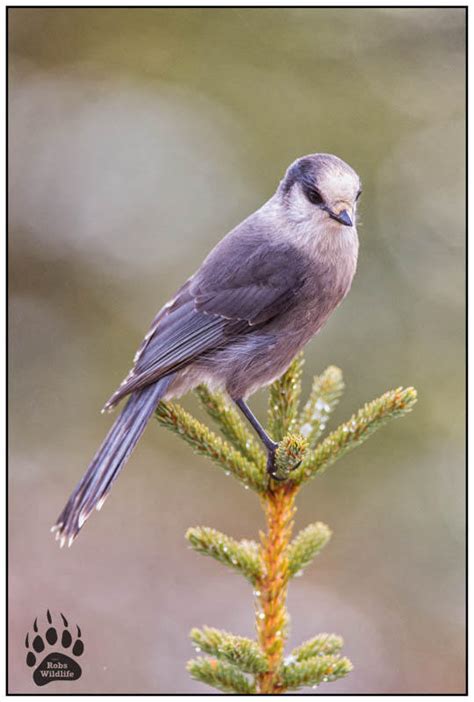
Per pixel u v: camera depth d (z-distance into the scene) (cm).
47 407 1244
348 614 1109
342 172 750
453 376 1105
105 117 1303
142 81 1282
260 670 479
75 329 1266
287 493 559
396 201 1167
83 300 1278
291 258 756
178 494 1254
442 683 1047
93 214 1301
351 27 1202
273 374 781
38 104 1318
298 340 780
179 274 1266
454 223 1159
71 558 1197
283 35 1221
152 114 1285
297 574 540
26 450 1234
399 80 1198
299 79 1215
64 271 1286
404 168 1173
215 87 1246
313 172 755
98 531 1227
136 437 680
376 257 1152
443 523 1112
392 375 1113
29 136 1316
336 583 1137
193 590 1177
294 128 1209
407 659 1062
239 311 755
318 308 770
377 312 1138
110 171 1298
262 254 760
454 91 1193
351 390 1115
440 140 1177
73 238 1296
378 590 1120
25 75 1315
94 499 634
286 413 620
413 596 1112
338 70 1210
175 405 590
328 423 1110
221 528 1231
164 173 1282
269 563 526
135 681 1060
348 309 1138
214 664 489
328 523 1148
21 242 1293
